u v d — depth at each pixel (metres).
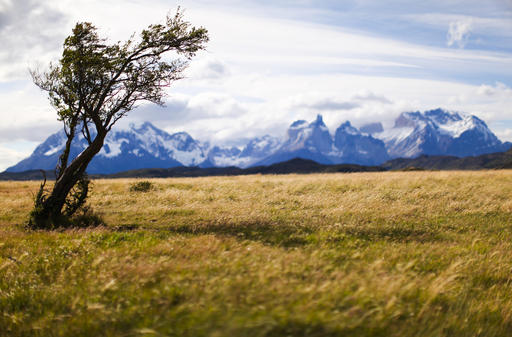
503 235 11.26
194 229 12.96
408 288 5.16
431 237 11.09
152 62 17.05
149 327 4.09
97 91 16.38
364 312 4.23
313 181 27.00
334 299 4.39
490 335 4.81
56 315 5.08
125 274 5.92
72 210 16.69
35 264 7.55
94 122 16.11
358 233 11.41
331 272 5.71
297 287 4.53
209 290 4.54
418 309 4.80
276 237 10.80
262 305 3.93
